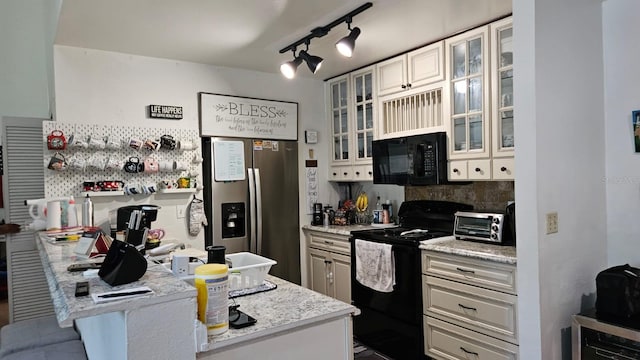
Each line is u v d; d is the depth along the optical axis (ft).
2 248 16.33
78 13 7.75
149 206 9.35
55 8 8.75
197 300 3.92
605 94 7.61
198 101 11.25
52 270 4.46
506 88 8.45
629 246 7.35
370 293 10.41
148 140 10.16
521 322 6.82
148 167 10.09
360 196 13.19
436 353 8.80
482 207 10.05
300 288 5.82
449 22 8.60
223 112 11.56
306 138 13.19
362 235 10.59
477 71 9.00
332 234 11.73
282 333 4.34
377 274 9.86
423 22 8.60
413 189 11.91
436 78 9.77
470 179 9.07
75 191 9.44
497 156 8.50
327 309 4.83
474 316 8.03
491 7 7.88
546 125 6.63
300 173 13.09
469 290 8.09
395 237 9.75
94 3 7.33
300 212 13.05
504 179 8.38
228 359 3.97
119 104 10.15
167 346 3.43
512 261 7.25
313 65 9.01
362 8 7.76
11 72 14.65
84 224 8.72
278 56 10.73
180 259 5.25
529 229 6.63
